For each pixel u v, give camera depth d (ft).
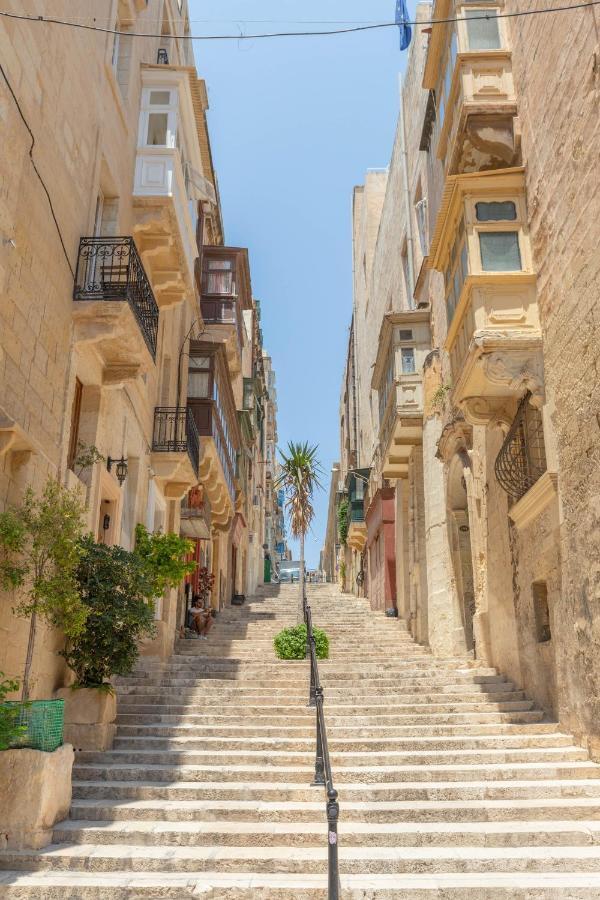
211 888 17.39
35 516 23.62
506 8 36.73
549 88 30.94
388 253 89.92
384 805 22.15
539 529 32.65
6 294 24.13
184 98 44.37
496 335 31.89
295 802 22.80
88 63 33.37
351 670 41.11
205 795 23.27
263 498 164.86
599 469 26.08
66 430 29.45
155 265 44.68
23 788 19.98
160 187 40.83
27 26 25.88
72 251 30.94
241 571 111.14
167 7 51.83
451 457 50.80
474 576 45.50
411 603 60.49
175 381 55.52
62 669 28.96
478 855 18.97
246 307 91.66
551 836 20.12
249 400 117.91
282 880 17.94
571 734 28.48
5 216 23.72
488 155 35.65
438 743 27.89
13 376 24.79
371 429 106.73
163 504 50.55
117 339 32.14
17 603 24.34
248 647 50.90
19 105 25.08
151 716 31.22
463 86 35.70
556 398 30.19
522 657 35.53
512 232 33.71
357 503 107.86
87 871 18.75
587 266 27.12
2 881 17.88
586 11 27.17
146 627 28.91
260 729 29.48
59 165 29.43
